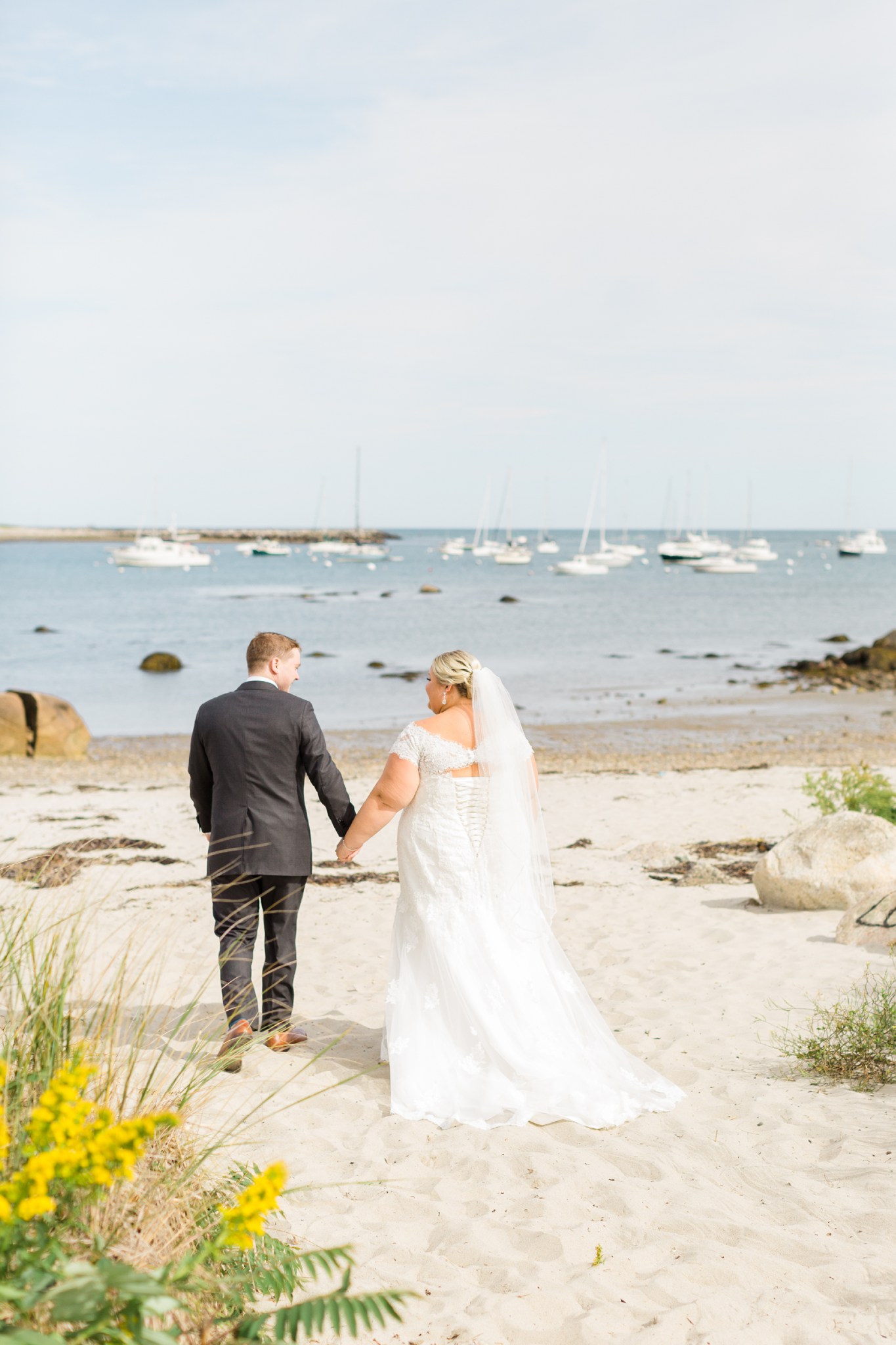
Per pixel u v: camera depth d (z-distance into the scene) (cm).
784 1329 277
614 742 2059
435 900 449
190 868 966
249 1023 471
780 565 12638
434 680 473
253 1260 267
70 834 1144
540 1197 347
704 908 802
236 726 475
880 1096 432
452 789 454
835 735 2161
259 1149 387
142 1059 422
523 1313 285
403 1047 439
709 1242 319
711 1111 430
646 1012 564
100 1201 233
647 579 9375
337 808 485
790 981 597
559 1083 427
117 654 3678
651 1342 269
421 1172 375
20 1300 190
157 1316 223
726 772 1608
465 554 14600
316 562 12962
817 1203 343
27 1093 263
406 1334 276
